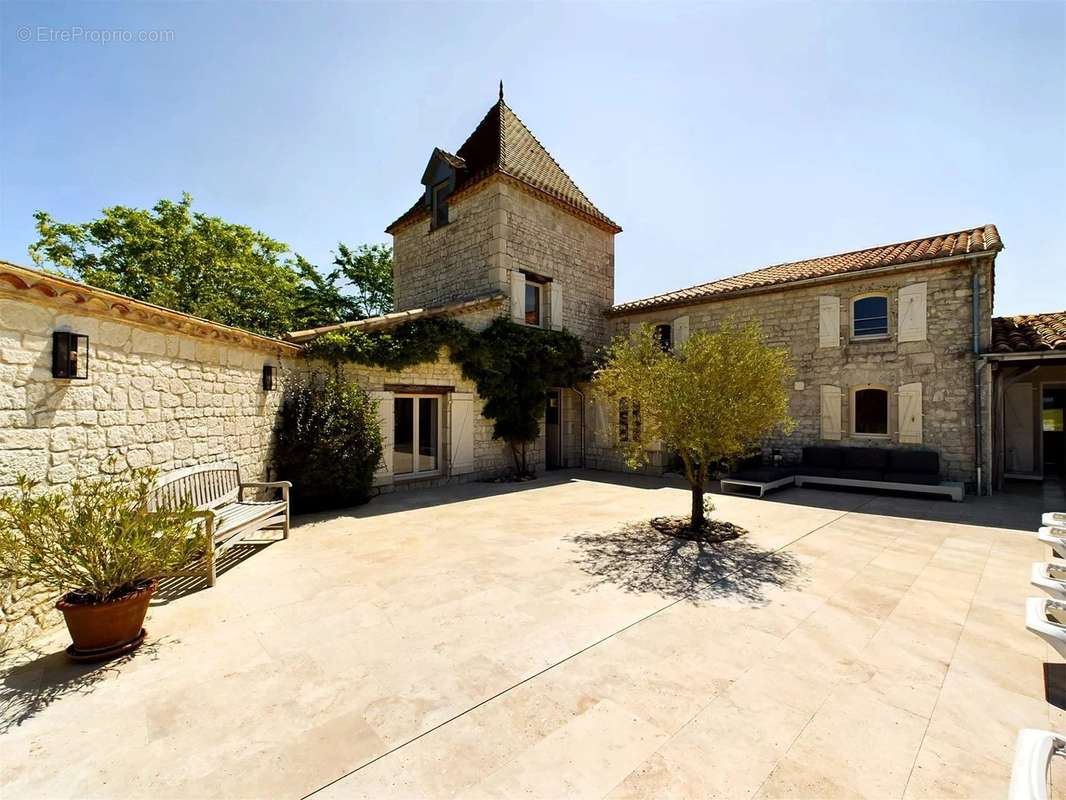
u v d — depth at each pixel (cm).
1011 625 336
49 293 310
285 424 722
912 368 909
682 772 193
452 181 1200
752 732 220
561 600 383
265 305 1688
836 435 989
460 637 320
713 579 432
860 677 269
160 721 229
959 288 863
